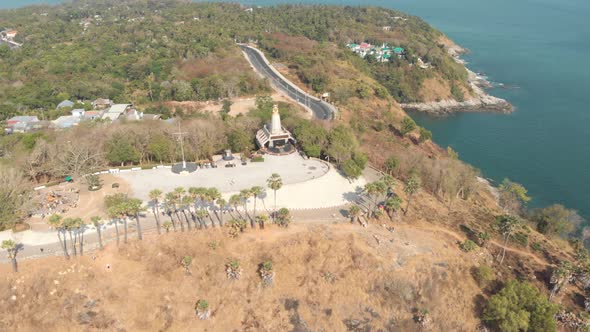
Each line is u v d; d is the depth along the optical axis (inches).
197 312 3260.3
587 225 5733.3
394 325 3336.6
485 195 5984.3
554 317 3376.0
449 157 6835.6
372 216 4202.8
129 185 4692.4
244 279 3474.4
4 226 3821.4
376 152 6136.8
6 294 3213.6
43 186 4621.1
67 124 7190.0
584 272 3762.3
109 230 3841.0
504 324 3230.8
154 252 3587.6
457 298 3516.2
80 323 3137.3
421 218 4360.2
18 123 7332.7
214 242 3698.3
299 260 3646.7
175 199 3809.1
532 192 6638.8
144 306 3260.3
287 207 4320.9
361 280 3535.9
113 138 5260.8
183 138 5349.4
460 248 3919.8
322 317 3344.0
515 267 3868.1
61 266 3417.8
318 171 5132.9
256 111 6624.0
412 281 3545.8
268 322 3289.9
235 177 4921.3
